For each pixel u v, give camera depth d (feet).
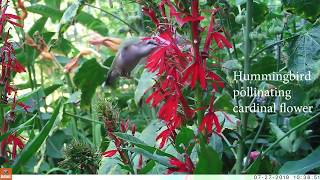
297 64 2.63
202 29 2.09
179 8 2.10
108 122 2.33
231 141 3.12
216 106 2.78
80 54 3.91
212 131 2.14
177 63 2.10
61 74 4.52
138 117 4.10
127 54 2.60
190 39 2.08
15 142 2.44
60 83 3.90
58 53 4.37
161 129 2.73
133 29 3.37
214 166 1.99
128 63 2.61
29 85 3.95
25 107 2.50
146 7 2.24
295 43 2.65
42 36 3.74
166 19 2.18
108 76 3.04
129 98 4.14
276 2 4.08
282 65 3.21
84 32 5.68
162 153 2.14
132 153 2.41
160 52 2.10
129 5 3.57
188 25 2.13
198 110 2.11
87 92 3.77
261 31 3.22
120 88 4.43
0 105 2.40
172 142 2.21
